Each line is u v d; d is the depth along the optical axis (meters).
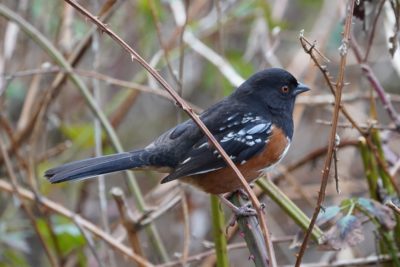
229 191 7.86
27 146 10.17
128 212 8.16
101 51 11.74
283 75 8.11
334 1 11.58
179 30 10.27
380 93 7.88
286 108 8.14
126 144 12.89
